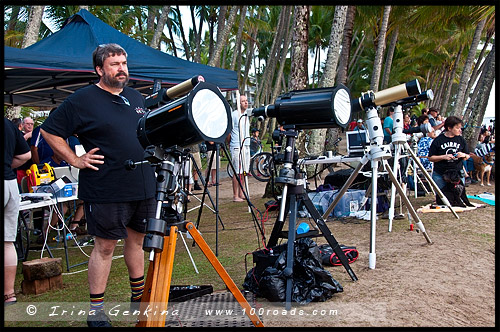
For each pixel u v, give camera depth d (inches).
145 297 93.7
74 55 206.8
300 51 296.8
